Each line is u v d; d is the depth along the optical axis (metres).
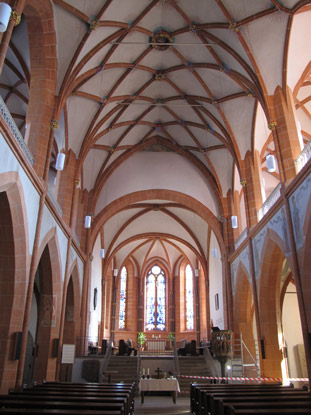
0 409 6.14
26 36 15.14
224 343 18.09
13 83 18.23
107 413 5.99
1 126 9.63
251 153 19.94
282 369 16.19
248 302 22.00
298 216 13.11
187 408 15.01
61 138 19.02
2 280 11.73
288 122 15.34
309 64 15.85
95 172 24.20
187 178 26.11
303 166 12.99
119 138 23.52
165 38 17.30
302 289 12.69
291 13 14.07
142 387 16.66
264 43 15.30
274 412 6.17
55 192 18.84
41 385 11.69
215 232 25.08
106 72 17.97
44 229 14.34
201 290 35.81
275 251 16.31
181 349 27.48
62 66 15.28
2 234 11.63
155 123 23.83
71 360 17.08
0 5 8.36
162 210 31.38
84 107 18.94
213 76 18.56
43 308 16.20
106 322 35.69
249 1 14.35
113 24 15.54
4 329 11.36
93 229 24.52
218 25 15.66
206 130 22.00
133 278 38.88
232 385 12.12
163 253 39.34
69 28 14.61
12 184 10.93
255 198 19.28
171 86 20.55
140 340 33.72
